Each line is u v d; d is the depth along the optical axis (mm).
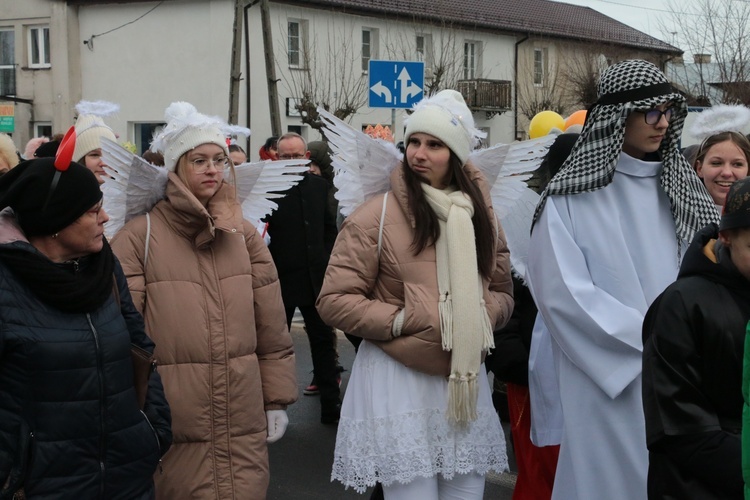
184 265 3621
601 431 3449
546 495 4168
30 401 2598
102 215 2787
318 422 6711
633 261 3525
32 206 2684
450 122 3520
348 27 28500
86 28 29328
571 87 35688
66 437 2631
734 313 2496
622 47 37250
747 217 2398
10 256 2594
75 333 2660
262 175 4195
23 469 2574
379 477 3473
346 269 3553
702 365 2516
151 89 28172
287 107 27266
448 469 3459
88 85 29531
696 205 3545
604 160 3484
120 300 2984
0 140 5215
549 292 3484
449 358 3465
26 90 30531
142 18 28094
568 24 37219
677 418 2500
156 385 3055
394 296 3543
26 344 2578
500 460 3646
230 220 3684
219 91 26859
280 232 6578
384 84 10766
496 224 3730
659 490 2604
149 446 2867
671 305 2557
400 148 5559
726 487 2430
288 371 3879
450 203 3504
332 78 28094
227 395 3615
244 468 3648
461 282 3436
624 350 3359
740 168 4102
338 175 3777
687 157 4672
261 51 26766
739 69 29094
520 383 4160
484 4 35062
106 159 3611
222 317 3629
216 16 26688
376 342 3539
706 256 2578
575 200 3547
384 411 3482
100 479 2703
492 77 34000
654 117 3422
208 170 3646
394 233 3516
